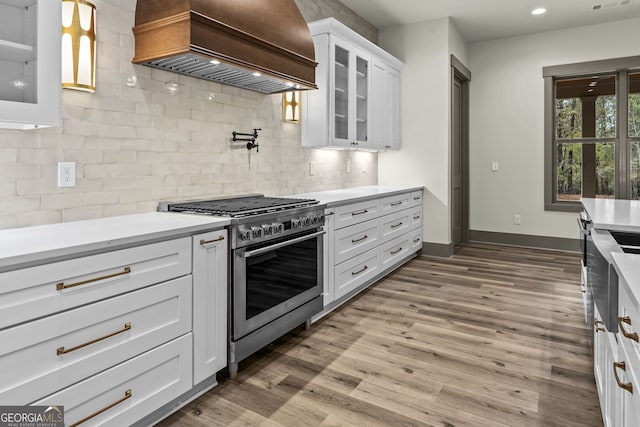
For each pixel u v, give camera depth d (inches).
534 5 166.6
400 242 161.9
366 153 188.5
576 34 189.9
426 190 187.8
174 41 78.8
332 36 133.7
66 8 72.9
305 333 103.0
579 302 125.0
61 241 55.5
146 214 85.3
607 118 191.3
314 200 108.3
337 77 140.3
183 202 96.8
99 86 79.3
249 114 116.3
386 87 175.6
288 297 95.0
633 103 185.6
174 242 67.3
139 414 62.7
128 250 60.2
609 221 73.5
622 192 187.9
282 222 90.7
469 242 219.3
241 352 81.9
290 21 105.4
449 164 184.4
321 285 107.4
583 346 94.9
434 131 184.7
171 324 67.4
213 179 105.2
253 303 84.1
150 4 82.5
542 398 74.0
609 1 161.9
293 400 73.7
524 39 201.0
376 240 140.7
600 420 67.3
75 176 75.7
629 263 43.1
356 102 151.8
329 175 157.9
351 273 124.8
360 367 85.7
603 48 185.2
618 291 44.7
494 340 98.5
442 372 83.5
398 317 113.7
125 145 84.3
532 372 83.4
